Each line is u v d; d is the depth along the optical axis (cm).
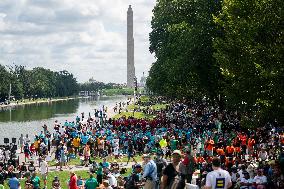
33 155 4722
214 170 1342
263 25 3347
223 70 3816
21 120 12825
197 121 6438
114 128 6494
